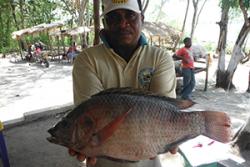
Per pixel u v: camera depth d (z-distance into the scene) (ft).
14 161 16.28
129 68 6.17
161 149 4.83
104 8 5.91
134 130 4.64
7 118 26.14
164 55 6.35
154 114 4.74
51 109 24.17
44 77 49.70
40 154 17.03
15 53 98.27
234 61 35.32
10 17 113.80
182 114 4.84
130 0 5.69
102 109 4.66
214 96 32.04
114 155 4.68
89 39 87.30
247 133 15.52
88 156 4.73
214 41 103.45
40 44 92.73
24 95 35.94
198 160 10.61
